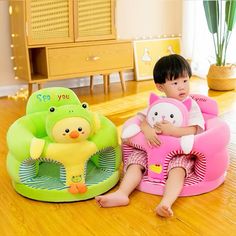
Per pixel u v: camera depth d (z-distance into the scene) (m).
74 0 2.83
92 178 1.50
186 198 1.43
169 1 3.75
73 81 3.39
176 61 1.54
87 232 1.22
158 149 1.44
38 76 2.92
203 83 3.46
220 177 1.51
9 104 2.87
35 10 2.72
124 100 2.93
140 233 1.21
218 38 3.15
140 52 3.65
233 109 2.62
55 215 1.33
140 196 1.45
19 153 1.40
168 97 1.57
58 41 2.85
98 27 3.00
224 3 3.21
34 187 1.43
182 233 1.21
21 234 1.22
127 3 3.53
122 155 1.61
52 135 1.40
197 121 1.51
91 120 1.42
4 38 3.05
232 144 1.98
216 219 1.29
